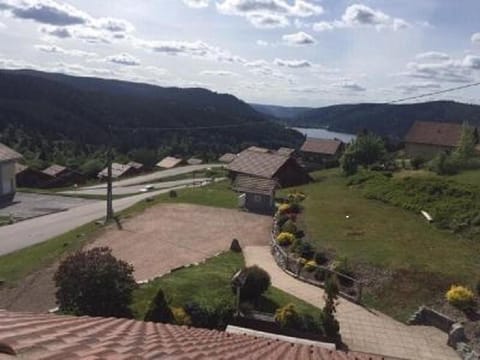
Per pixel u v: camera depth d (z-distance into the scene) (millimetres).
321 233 33688
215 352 7457
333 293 20641
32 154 108438
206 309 20266
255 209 45250
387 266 26984
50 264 30094
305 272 27594
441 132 75000
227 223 40594
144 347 6262
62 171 81250
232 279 23484
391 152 80875
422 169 51875
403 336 21047
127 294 19859
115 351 5383
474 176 44281
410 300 23906
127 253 32438
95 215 48656
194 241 35406
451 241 31531
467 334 20750
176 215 43344
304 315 20750
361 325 21875
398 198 41438
